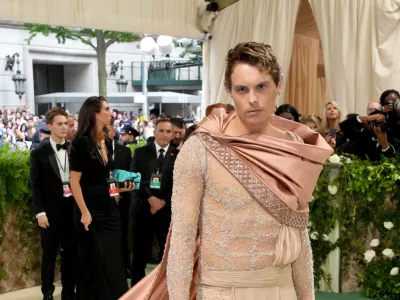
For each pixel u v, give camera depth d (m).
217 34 7.04
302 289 1.51
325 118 4.97
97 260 3.26
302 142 1.46
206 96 7.35
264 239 1.33
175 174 1.37
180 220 1.35
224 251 1.34
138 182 3.60
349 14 5.44
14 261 4.34
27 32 11.16
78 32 8.34
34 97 11.45
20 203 4.29
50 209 3.94
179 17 6.96
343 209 3.92
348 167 3.90
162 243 4.09
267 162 1.31
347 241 3.98
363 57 5.34
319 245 3.98
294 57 7.09
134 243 4.14
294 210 1.33
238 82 1.28
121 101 9.42
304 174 1.33
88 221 3.21
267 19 6.33
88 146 3.20
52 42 11.62
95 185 3.26
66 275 4.03
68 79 12.52
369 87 5.35
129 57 12.59
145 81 9.16
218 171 1.32
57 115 3.95
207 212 1.35
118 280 3.30
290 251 1.35
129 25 6.49
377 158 4.13
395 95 4.36
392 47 5.09
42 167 3.91
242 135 1.37
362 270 4.03
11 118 7.90
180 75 12.54
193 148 1.34
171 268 1.36
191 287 1.48
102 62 8.00
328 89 5.71
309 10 6.40
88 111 3.22
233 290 1.34
